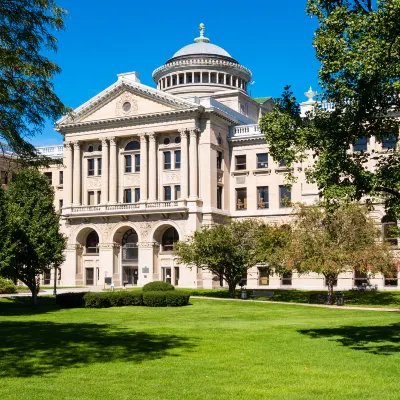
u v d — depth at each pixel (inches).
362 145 2605.8
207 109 2933.1
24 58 935.7
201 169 2942.9
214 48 4202.8
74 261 3137.3
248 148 3112.7
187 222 2886.3
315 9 936.9
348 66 863.7
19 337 1002.1
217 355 800.3
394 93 920.3
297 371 678.5
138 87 3031.5
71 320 1424.7
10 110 910.4
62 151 3518.7
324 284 2785.4
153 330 1120.8
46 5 934.4
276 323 1280.8
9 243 1747.0
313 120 990.4
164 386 598.5
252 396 557.0
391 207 1026.7
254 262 2266.2
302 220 2049.7
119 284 3083.2
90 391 574.6
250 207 3068.4
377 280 2667.3
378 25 842.8
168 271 2992.1
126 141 3134.8
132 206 3016.7
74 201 3179.1
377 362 734.5
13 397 550.0
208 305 1904.5
